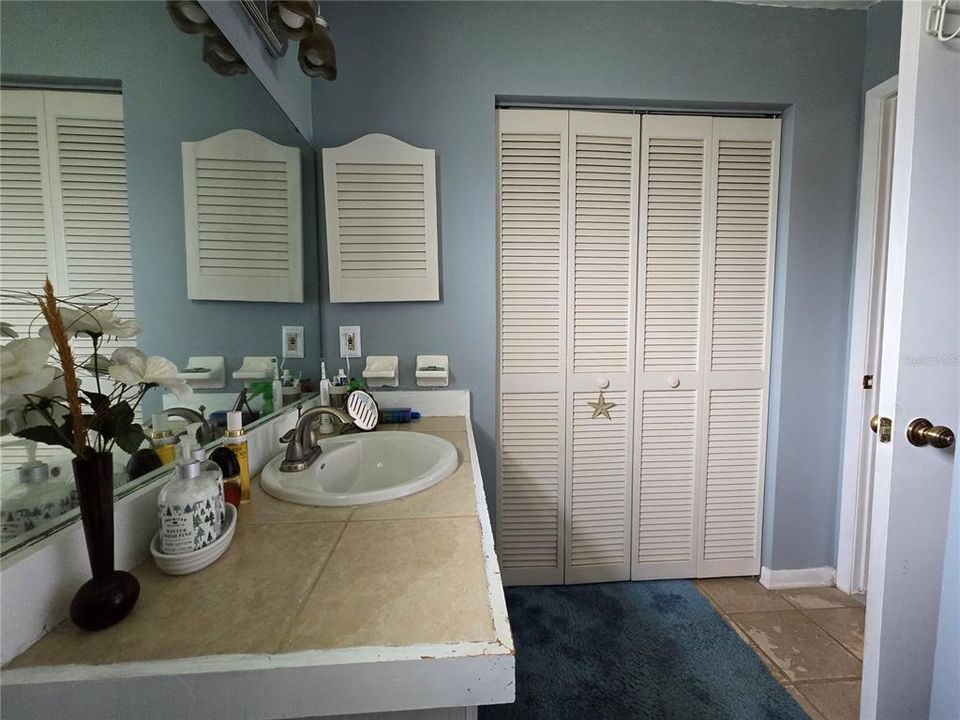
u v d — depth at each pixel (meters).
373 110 1.39
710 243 1.58
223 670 0.39
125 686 0.38
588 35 1.43
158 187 0.67
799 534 1.67
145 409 0.61
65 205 0.49
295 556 0.58
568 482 1.64
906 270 0.83
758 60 1.49
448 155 1.42
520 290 1.56
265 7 1.02
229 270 0.88
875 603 0.89
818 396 1.62
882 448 0.87
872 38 1.49
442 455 0.97
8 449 0.41
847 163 1.54
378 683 0.40
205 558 0.54
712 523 1.69
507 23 1.41
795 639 1.39
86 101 0.52
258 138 1.02
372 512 0.71
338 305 1.44
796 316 1.59
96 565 0.45
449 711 0.46
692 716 1.12
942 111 0.81
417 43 1.39
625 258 1.58
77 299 0.51
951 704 0.84
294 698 0.40
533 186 1.52
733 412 1.66
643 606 1.55
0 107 0.41
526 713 1.12
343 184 1.37
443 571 0.54
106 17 0.56
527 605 1.55
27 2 0.44
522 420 1.61
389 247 1.40
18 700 0.37
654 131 1.53
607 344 1.60
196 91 0.77
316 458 0.93
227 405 0.88
